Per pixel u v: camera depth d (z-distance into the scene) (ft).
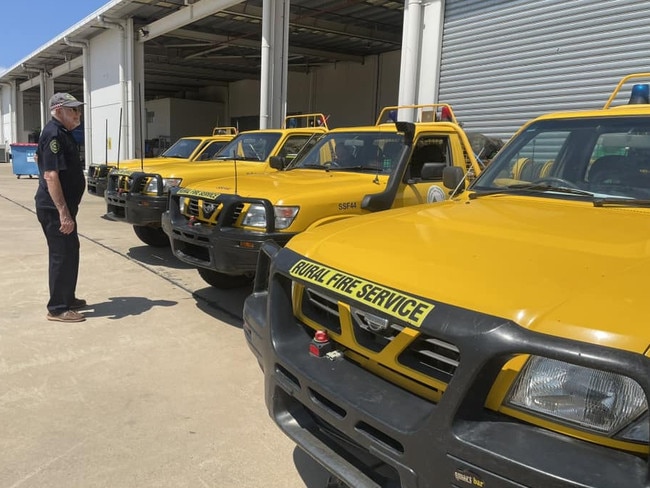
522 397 5.45
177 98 120.47
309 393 7.12
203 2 54.60
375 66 79.92
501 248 7.07
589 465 4.86
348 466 6.88
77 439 10.11
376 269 7.00
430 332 5.76
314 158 20.98
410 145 16.93
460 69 33.76
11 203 45.73
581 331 5.07
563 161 10.79
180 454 9.73
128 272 22.47
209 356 14.03
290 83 97.96
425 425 5.68
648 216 8.59
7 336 14.98
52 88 109.09
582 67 28.17
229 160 29.14
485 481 5.20
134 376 12.78
